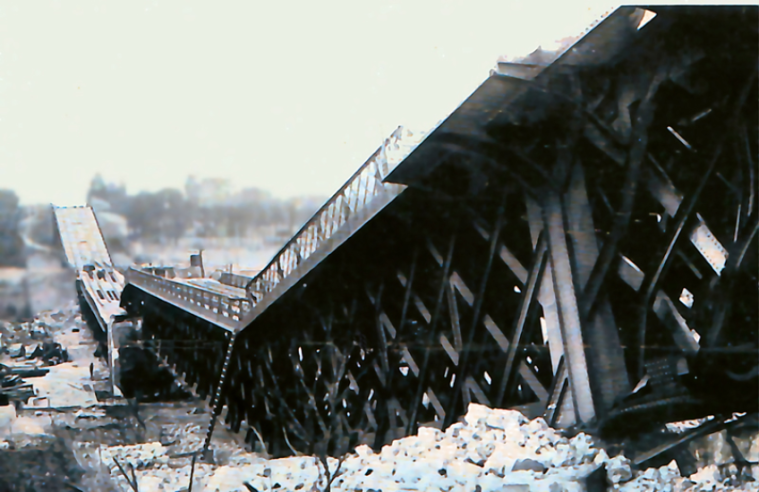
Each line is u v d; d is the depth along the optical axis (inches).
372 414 398.9
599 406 267.6
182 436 492.4
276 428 481.1
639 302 277.0
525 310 298.7
